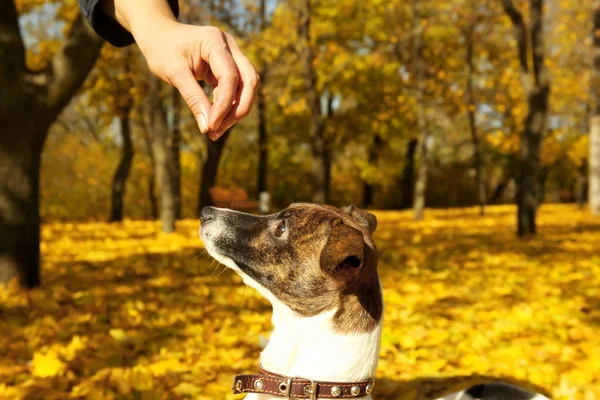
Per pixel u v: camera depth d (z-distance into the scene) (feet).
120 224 15.74
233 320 4.56
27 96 5.28
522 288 5.99
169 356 3.62
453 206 34.71
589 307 5.25
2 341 3.83
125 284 5.91
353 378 1.94
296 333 1.97
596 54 15.48
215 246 2.08
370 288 2.01
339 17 18.47
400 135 23.13
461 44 19.93
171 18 1.65
